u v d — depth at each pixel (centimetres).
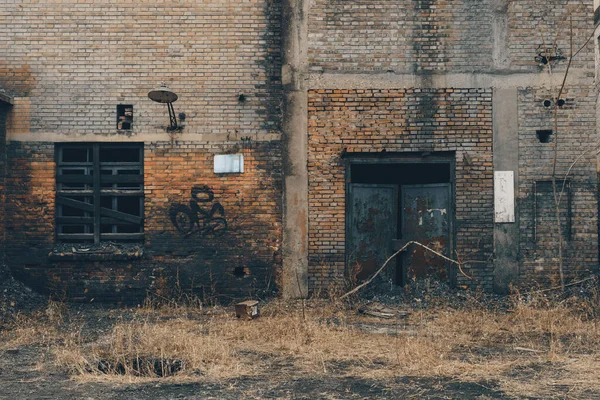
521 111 930
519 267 919
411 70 937
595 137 926
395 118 935
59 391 488
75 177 945
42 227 930
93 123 938
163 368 559
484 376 519
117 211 949
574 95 927
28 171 934
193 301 909
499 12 934
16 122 937
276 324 740
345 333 690
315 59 938
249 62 948
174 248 933
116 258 920
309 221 933
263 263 933
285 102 938
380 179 1021
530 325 739
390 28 938
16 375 537
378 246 965
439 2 938
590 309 795
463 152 930
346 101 938
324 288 927
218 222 937
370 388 489
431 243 955
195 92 945
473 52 934
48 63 941
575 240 916
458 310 825
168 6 946
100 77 941
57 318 803
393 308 859
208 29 948
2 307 828
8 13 941
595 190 921
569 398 455
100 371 550
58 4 941
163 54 945
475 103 933
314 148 936
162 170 938
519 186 924
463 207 927
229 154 941
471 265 923
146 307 893
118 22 944
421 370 541
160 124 941
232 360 578
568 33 932
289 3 942
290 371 545
